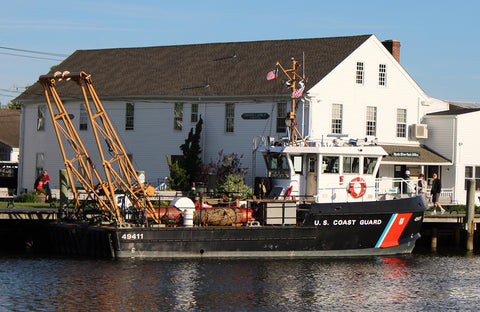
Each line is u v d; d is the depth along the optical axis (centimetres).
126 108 6431
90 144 6581
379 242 3906
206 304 2839
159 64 6750
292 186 3925
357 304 2959
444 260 4116
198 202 3897
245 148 5872
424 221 4531
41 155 6938
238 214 3684
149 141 6322
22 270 3338
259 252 3666
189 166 5909
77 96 6600
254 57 6328
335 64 5759
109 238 3497
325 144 4169
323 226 3759
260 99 5806
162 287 3058
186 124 6169
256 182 4050
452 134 6088
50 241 3944
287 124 4038
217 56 6569
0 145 10162
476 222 4731
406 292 3203
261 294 3028
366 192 4012
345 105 5794
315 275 3428
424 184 4903
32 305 2752
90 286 3044
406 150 5988
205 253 3591
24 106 7112
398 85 6084
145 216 3591
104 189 3622
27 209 4166
